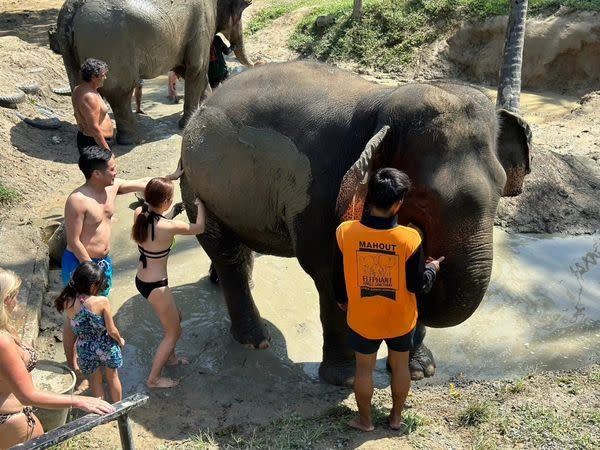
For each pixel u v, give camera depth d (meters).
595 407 4.75
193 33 10.34
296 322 6.08
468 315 4.21
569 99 12.47
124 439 3.93
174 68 10.86
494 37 13.52
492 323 5.95
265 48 16.00
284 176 4.75
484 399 4.96
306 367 5.49
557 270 6.77
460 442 4.46
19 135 9.80
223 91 5.20
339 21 15.47
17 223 7.78
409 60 14.16
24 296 6.11
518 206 7.71
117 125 10.10
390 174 3.87
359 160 3.87
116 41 9.28
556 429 4.49
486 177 4.05
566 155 8.63
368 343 4.29
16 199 8.31
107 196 5.24
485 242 4.06
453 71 13.93
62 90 11.84
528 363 5.42
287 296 6.46
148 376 5.37
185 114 10.87
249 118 4.89
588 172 8.31
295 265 6.99
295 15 16.75
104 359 4.63
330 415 4.87
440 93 4.12
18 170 8.93
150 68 9.83
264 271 6.87
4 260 6.72
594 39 12.48
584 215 7.67
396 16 14.72
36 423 4.00
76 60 9.59
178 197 8.52
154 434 4.70
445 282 4.12
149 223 4.91
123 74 9.51
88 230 5.11
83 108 7.78
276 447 4.43
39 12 19.56
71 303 4.56
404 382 4.43
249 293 5.78
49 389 4.55
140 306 6.32
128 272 6.90
